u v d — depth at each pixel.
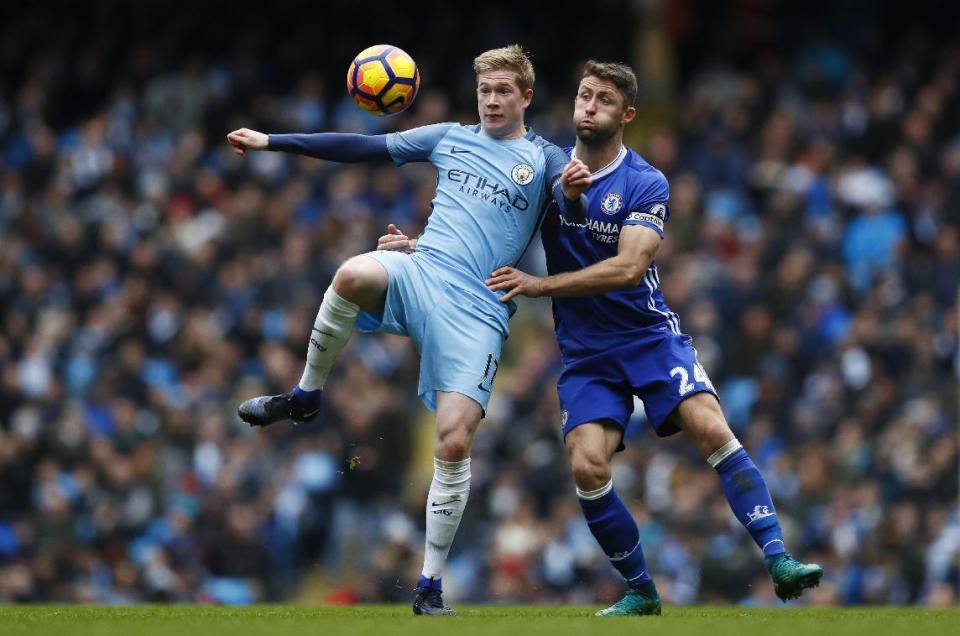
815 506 44.78
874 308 51.97
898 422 46.75
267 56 73.38
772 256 55.69
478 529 46.72
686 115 71.25
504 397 51.41
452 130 24.94
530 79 24.72
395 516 47.06
